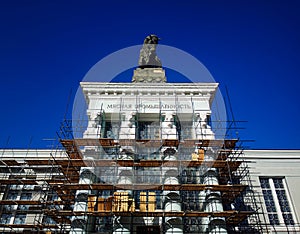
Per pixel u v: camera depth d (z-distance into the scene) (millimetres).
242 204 29938
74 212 22969
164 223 23469
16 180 30031
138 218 24234
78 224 23172
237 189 24359
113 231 23250
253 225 28422
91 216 24250
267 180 32406
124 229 23172
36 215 30594
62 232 27031
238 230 27641
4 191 31906
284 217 30281
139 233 24094
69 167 27812
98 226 24578
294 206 30547
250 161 31250
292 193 31297
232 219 25234
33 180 29703
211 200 24078
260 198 30734
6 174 33219
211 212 22750
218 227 22891
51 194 30562
